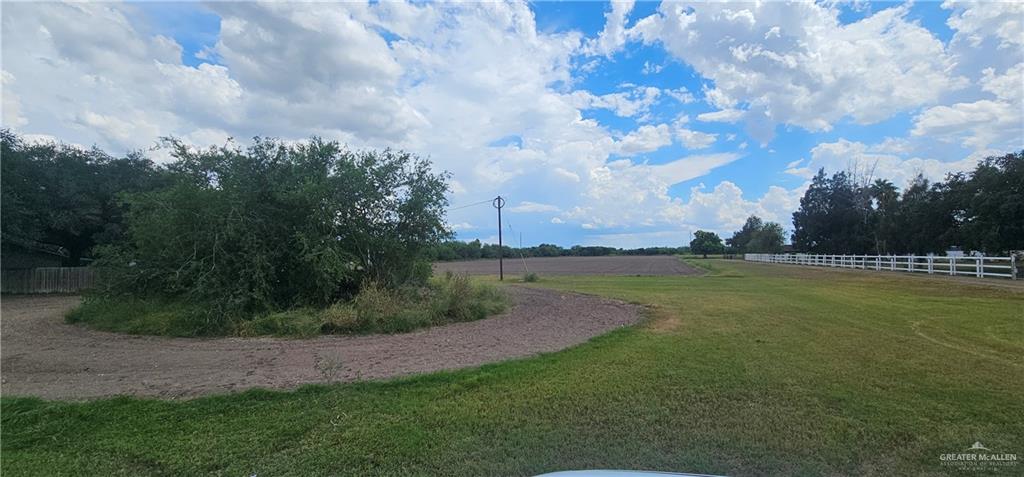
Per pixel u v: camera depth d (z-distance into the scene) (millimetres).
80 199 25453
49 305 18328
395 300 12203
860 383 5926
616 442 4348
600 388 5863
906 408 5062
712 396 5523
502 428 4684
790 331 9531
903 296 15789
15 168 22641
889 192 59594
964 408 5055
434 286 15688
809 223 70062
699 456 4062
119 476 3893
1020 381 5984
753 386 5867
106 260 13094
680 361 7148
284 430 4672
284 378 6547
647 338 9039
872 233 63656
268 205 13281
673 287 21766
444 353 8133
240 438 4512
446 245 16875
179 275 11883
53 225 24859
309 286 13102
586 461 4008
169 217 12453
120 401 5461
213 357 8062
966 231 39812
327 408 5234
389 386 5996
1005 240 35719
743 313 12258
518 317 12625
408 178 15859
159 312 11523
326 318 10727
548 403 5359
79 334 10625
